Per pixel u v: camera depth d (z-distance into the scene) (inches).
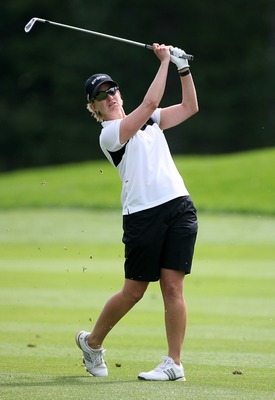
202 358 873.5
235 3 5536.4
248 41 5531.5
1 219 2517.2
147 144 752.3
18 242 2144.4
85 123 5413.4
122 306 762.2
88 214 2586.1
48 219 2500.0
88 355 770.2
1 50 5477.4
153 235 740.7
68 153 5310.0
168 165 754.8
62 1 5546.3
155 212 740.7
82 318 1135.6
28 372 782.5
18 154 5403.5
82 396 665.0
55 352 897.5
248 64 5413.4
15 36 5556.1
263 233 2214.6
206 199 2679.6
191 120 5285.4
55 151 5334.6
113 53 5388.8
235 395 680.4
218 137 5305.1
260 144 5398.6
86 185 2967.5
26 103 5462.6
